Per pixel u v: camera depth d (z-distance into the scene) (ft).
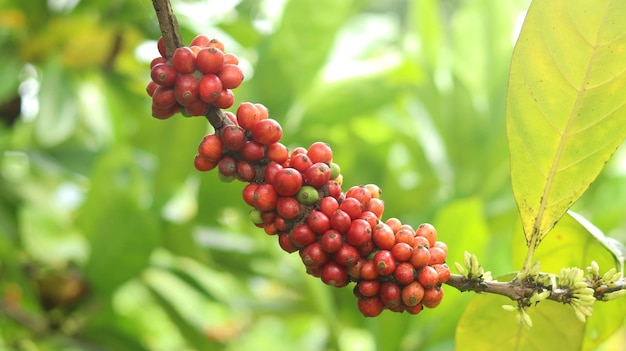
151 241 3.32
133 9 3.60
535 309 2.26
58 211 3.86
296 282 3.62
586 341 2.32
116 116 4.33
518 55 2.12
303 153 2.02
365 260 1.97
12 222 3.85
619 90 2.11
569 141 2.14
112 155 3.28
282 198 1.98
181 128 3.45
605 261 2.27
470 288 2.01
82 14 3.59
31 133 3.89
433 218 3.46
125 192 3.28
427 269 1.95
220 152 1.99
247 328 4.12
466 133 3.95
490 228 3.66
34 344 3.58
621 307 2.26
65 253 3.67
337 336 3.30
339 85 3.69
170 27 1.95
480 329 2.29
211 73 1.95
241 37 3.82
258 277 3.62
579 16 2.08
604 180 4.00
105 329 3.61
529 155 2.15
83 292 3.48
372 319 3.38
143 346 3.64
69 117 3.39
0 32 3.55
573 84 2.12
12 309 3.51
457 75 3.95
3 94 3.43
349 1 3.48
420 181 3.80
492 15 4.20
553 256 2.32
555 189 2.14
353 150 3.93
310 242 1.97
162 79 1.94
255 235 3.56
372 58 4.10
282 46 3.47
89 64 3.72
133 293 4.48
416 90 3.99
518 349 2.30
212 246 3.56
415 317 3.24
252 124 1.99
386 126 4.08
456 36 4.30
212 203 3.50
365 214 1.98
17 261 3.53
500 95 4.01
